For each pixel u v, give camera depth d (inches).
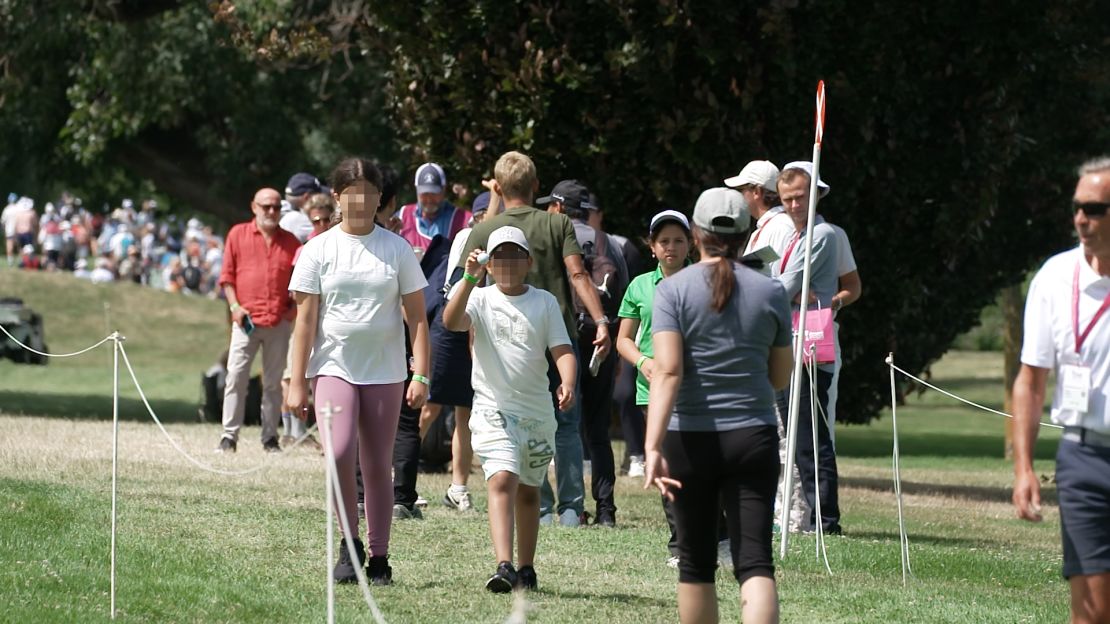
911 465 2600.9
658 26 1742.1
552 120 1812.3
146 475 1380.4
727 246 737.6
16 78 3211.1
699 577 736.3
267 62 2598.4
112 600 820.0
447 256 1273.4
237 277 1733.5
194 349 5137.8
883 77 1814.7
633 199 1834.4
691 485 731.4
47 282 5723.4
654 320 731.4
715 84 1790.1
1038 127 2308.1
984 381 5305.1
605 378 1311.5
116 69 3132.4
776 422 737.0
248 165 3408.0
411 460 1222.3
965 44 1857.8
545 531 1195.9
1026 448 685.9
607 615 892.6
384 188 1151.0
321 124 3447.3
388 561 1002.7
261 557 1012.5
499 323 920.9
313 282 917.8
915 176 1876.2
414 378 935.0
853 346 1926.7
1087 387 677.9
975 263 2181.3
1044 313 690.8
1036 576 1170.6
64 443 1631.4
